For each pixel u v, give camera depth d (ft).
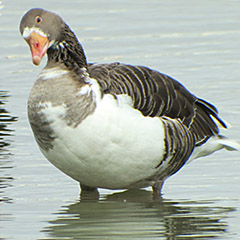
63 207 45.60
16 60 77.20
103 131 43.16
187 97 48.34
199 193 47.52
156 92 46.19
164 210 44.98
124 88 44.52
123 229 42.06
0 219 43.45
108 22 89.35
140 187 47.83
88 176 45.60
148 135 44.55
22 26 45.19
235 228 41.98
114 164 44.50
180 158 47.09
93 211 44.98
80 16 91.76
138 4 97.96
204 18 91.61
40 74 44.37
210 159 53.01
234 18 91.56
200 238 40.63
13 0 98.84
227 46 80.79
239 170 50.88
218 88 67.51
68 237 40.81
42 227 42.19
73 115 42.91
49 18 44.98
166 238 40.68
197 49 79.77
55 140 43.52
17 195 47.09
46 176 50.29
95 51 78.84
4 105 64.03
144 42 82.12
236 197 46.78
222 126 50.52
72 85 43.24
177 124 46.60
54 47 45.14
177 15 92.73
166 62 75.25
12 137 56.95
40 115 43.32
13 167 51.44
